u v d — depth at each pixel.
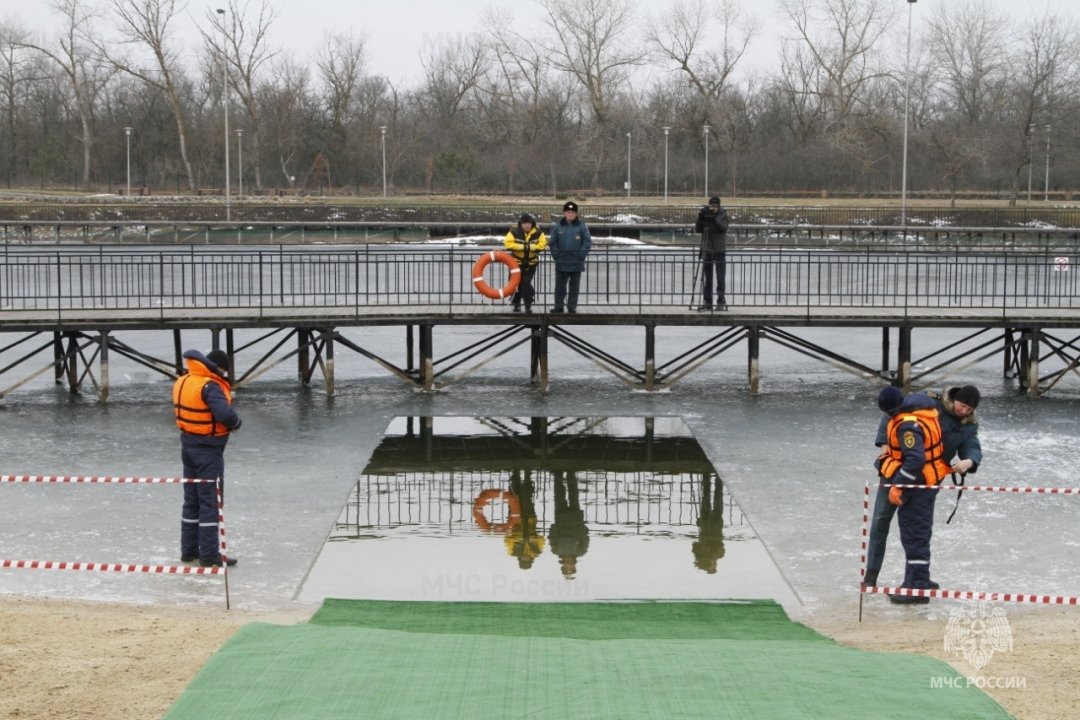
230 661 7.80
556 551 12.59
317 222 56.28
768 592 11.21
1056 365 24.28
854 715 6.75
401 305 21.62
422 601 10.73
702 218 21.67
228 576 11.48
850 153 82.50
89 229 58.22
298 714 6.77
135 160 90.94
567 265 21.12
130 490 14.52
